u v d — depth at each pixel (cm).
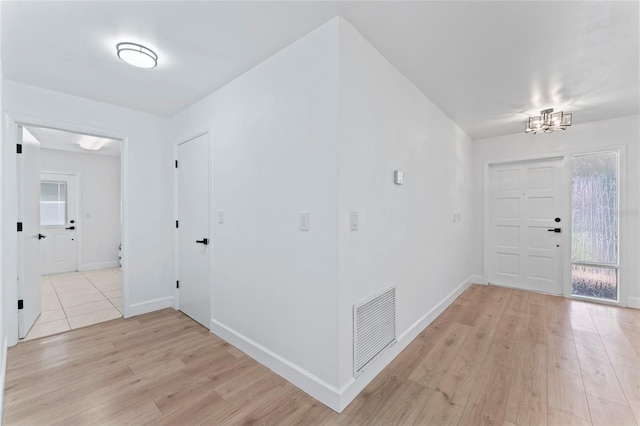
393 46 204
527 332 274
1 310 189
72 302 371
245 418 165
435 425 159
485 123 374
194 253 311
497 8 164
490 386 192
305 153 190
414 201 266
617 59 219
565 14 169
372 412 169
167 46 201
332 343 174
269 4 160
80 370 213
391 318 226
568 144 384
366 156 197
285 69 203
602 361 221
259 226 225
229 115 257
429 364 219
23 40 193
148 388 192
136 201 329
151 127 341
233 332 252
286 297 203
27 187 285
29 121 261
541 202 411
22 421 163
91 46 202
